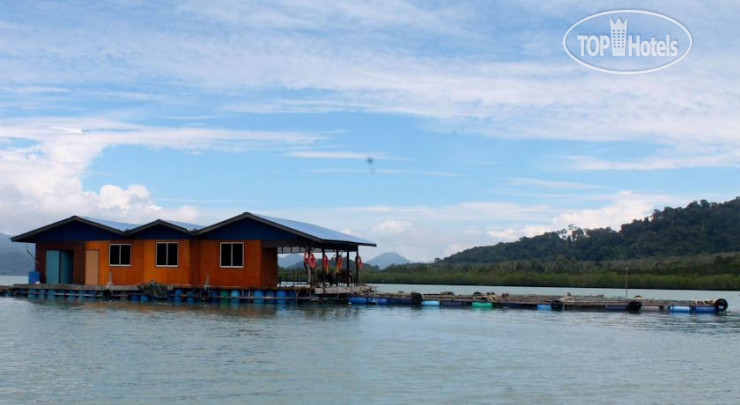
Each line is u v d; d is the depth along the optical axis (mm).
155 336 26156
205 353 22281
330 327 29969
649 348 25516
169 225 43531
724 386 18422
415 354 22859
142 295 43625
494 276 103250
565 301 44250
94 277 45906
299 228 45344
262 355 22047
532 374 19672
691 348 25656
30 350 22609
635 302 44375
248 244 43031
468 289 98000
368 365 20609
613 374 19938
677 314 42156
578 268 113500
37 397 16188
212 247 43562
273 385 17609
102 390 16906
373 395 16703
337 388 17391
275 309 38469
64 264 47344
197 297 42969
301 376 18766
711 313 43062
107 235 45688
